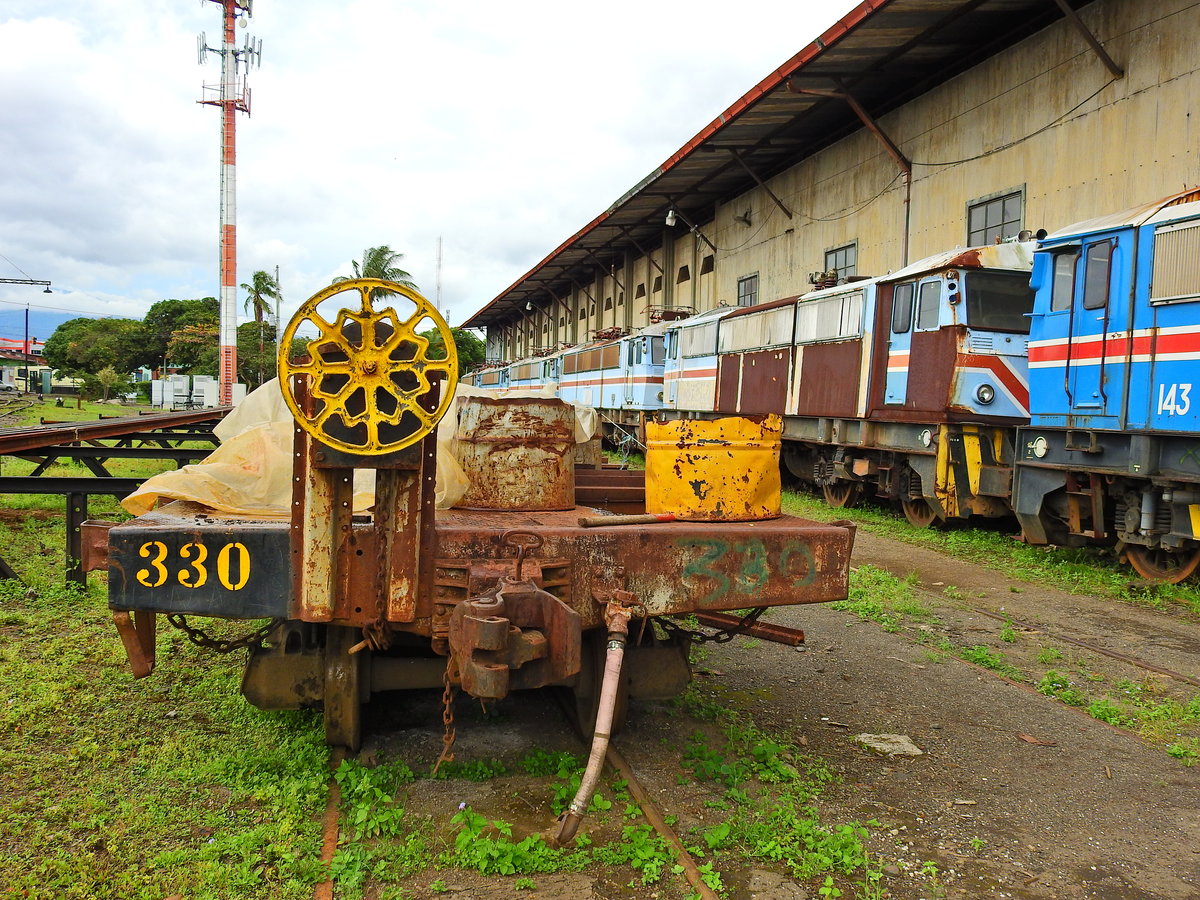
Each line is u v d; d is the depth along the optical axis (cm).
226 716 394
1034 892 286
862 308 1302
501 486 380
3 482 607
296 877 271
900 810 341
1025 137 1484
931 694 488
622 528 331
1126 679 535
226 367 3800
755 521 372
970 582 828
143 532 294
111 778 330
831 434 1423
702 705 442
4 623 534
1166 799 362
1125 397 812
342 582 294
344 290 273
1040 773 384
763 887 280
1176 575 821
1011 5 1408
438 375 286
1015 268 1084
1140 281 800
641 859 285
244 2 3788
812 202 2180
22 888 256
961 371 1066
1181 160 1202
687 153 2227
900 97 1809
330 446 277
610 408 2709
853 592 725
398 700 427
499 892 270
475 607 267
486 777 346
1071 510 905
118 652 481
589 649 368
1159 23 1238
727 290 2677
